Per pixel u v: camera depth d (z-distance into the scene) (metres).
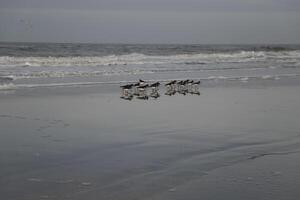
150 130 13.70
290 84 28.88
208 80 29.89
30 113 16.09
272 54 62.97
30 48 57.66
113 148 11.33
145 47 83.62
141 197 7.76
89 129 13.63
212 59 51.28
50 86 24.36
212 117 16.27
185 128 14.09
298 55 63.28
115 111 17.17
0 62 35.12
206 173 9.20
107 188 8.21
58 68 34.09
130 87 22.00
